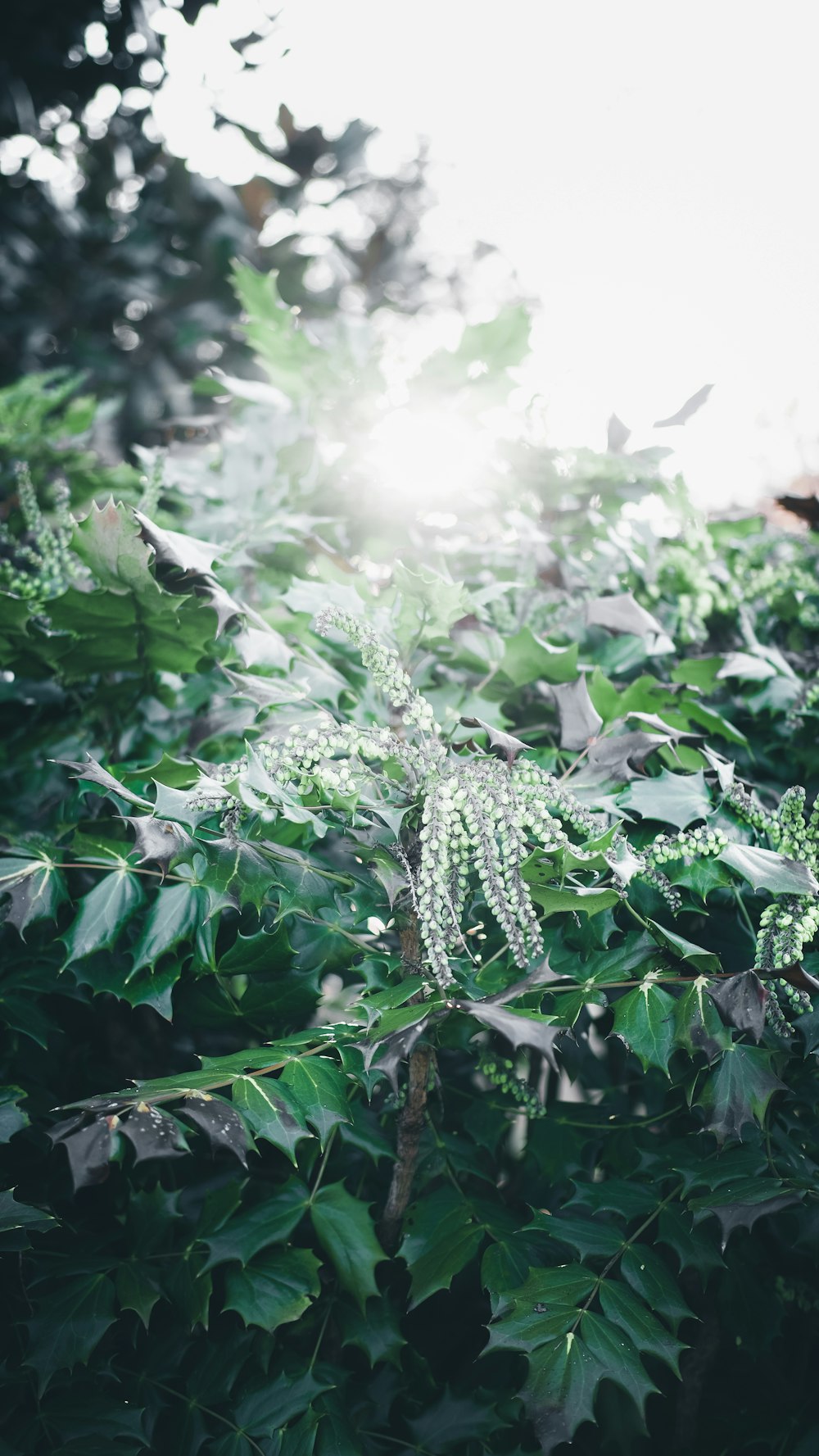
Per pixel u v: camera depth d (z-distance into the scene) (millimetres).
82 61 2926
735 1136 976
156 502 1376
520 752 982
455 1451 1098
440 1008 939
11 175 2980
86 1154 872
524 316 1481
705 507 1636
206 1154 1217
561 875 997
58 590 1312
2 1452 1027
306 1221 1167
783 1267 1200
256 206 3002
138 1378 1104
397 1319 1097
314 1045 1049
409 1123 1067
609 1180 1104
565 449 1501
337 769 994
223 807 980
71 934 1040
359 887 1080
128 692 1253
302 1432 1040
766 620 1562
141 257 2926
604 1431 1167
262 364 1599
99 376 2809
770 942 1010
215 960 1080
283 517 1400
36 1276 1079
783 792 1315
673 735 1123
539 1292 1007
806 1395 1209
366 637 980
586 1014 1207
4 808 1373
